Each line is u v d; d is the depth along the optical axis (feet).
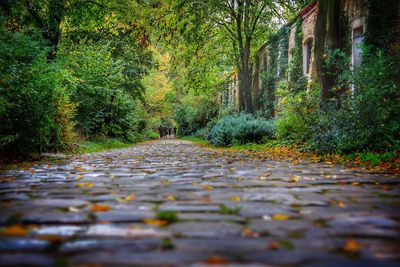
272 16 75.66
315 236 8.17
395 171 21.40
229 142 66.33
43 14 51.21
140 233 8.37
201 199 12.72
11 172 22.48
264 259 6.68
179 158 35.14
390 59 30.63
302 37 63.41
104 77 65.51
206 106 133.39
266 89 81.00
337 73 41.14
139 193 14.07
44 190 15.06
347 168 23.27
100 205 11.59
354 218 9.87
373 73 29.66
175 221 9.53
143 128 131.75
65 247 7.34
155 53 125.18
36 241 7.70
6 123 31.50
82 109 64.59
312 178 18.33
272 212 10.61
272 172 21.34
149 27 70.85
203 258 6.73
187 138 140.05
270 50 80.38
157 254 6.95
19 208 11.21
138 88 91.66
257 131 58.49
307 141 40.40
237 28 76.28
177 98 170.09
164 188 15.37
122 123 83.25
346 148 31.09
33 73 32.86
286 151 41.24
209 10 69.51
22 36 34.65
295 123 44.52
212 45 82.94
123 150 55.26
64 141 43.09
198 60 83.76
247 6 72.69
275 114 74.69
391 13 37.17
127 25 74.95
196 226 9.02
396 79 29.63
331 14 43.57
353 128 31.09
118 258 6.72
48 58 53.16
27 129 33.55
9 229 8.39
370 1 38.78
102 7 61.26
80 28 67.10
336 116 34.19
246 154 39.70
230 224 9.23
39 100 33.83
